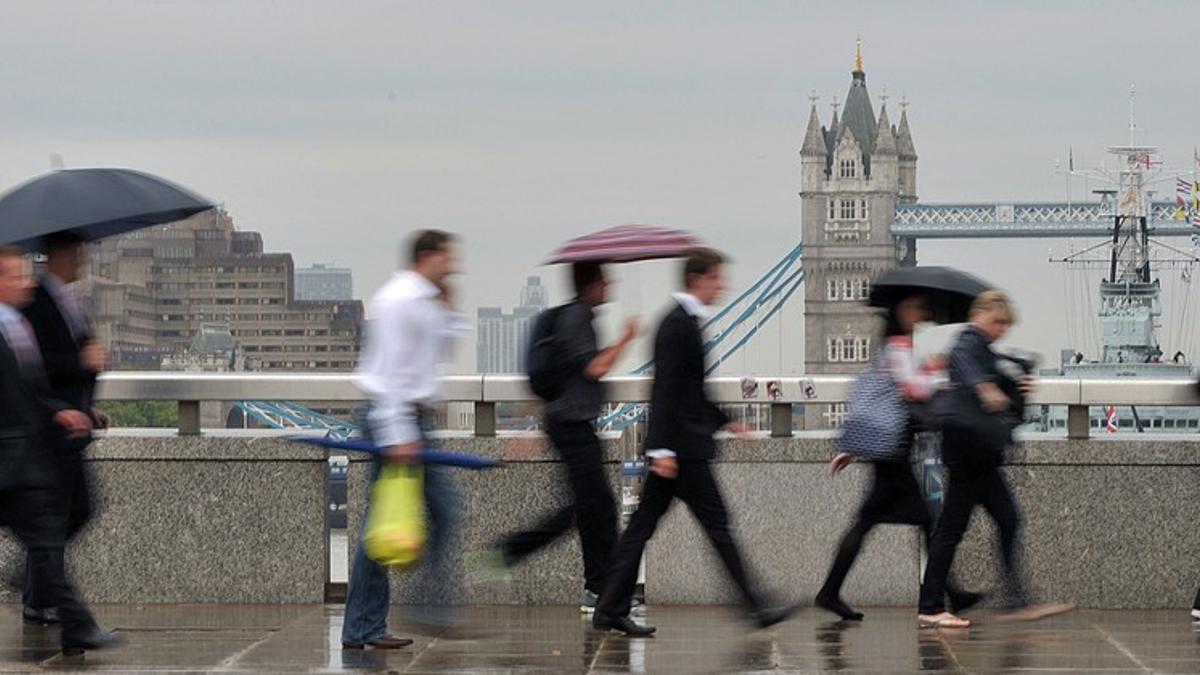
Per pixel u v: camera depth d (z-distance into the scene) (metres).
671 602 23.66
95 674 17.72
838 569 21.88
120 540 23.42
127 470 23.42
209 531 23.41
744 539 23.52
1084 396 23.25
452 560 20.48
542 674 17.83
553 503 23.14
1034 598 23.31
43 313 18.97
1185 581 23.22
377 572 19.41
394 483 18.47
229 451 23.36
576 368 20.38
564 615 22.44
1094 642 20.20
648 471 19.72
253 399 22.88
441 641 20.11
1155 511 23.23
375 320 18.44
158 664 18.41
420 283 18.50
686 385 19.42
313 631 20.92
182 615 22.34
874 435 21.25
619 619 20.38
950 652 19.38
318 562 23.38
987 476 21.08
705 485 19.53
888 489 21.53
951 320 21.98
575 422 20.47
